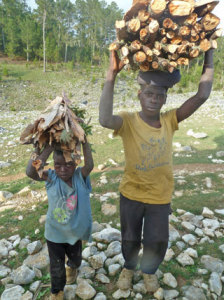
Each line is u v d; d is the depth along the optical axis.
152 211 2.59
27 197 6.20
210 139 10.52
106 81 2.24
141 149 2.46
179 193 5.60
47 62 53.44
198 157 8.62
